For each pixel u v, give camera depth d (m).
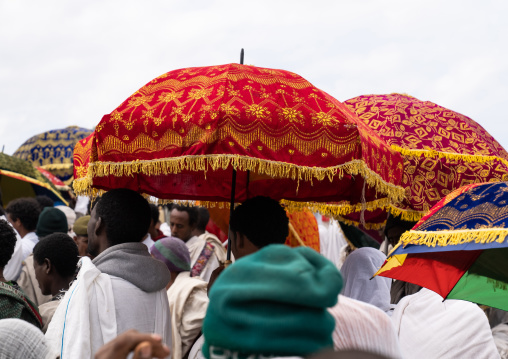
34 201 6.39
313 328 1.38
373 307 2.12
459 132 4.55
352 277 4.08
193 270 6.16
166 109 3.07
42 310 3.68
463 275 3.17
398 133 4.46
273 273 1.37
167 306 3.28
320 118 3.06
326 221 8.26
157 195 3.97
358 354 1.42
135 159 3.04
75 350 2.85
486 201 2.76
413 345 3.23
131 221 3.23
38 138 10.11
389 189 3.48
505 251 3.11
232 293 1.37
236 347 1.36
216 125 2.93
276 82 3.19
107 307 3.00
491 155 4.43
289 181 3.96
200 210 6.78
